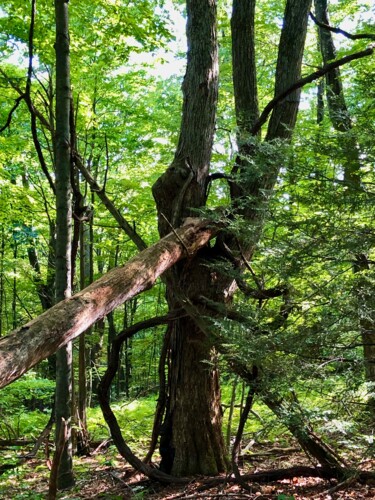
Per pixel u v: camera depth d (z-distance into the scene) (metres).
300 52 5.74
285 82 5.69
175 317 4.80
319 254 3.45
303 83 5.33
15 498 4.50
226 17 10.38
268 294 4.41
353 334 3.53
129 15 7.61
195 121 5.40
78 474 5.33
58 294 4.71
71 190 5.20
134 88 11.32
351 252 3.40
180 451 4.95
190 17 5.55
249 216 5.12
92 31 8.11
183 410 5.00
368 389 3.38
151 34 7.90
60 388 4.64
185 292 4.93
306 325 3.57
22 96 4.92
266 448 6.00
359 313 3.32
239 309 4.21
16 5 7.15
